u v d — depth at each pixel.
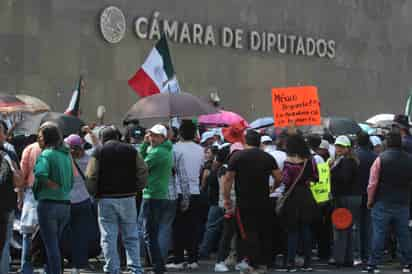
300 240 17.19
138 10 30.88
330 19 38.19
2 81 27.28
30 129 19.41
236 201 14.55
